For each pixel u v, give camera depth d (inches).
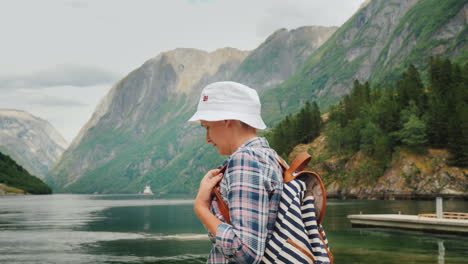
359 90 5620.1
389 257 414.6
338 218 997.8
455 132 3474.4
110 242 629.6
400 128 3937.0
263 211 60.6
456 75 4463.6
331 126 5029.5
